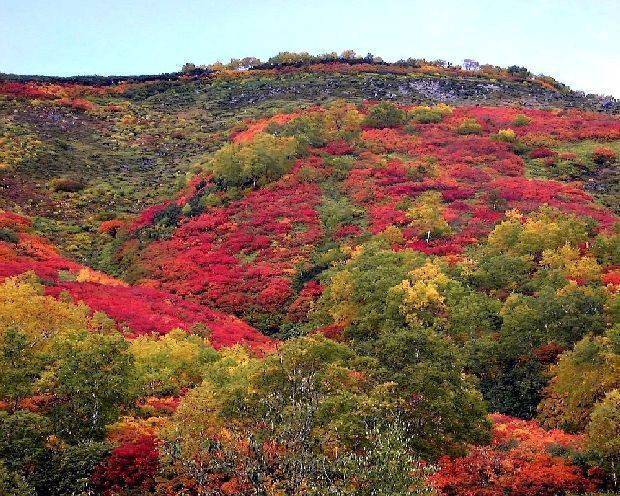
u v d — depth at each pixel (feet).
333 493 67.77
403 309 145.69
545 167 317.63
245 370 107.76
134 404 109.09
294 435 78.79
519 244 191.11
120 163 392.47
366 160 319.88
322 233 246.06
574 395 114.11
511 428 114.01
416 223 228.84
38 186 335.47
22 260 216.54
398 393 98.48
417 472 73.51
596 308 139.74
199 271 226.79
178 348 127.34
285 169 307.78
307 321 189.67
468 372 141.59
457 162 316.40
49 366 103.24
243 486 75.87
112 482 86.69
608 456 94.84
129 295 188.03
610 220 233.96
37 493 81.46
